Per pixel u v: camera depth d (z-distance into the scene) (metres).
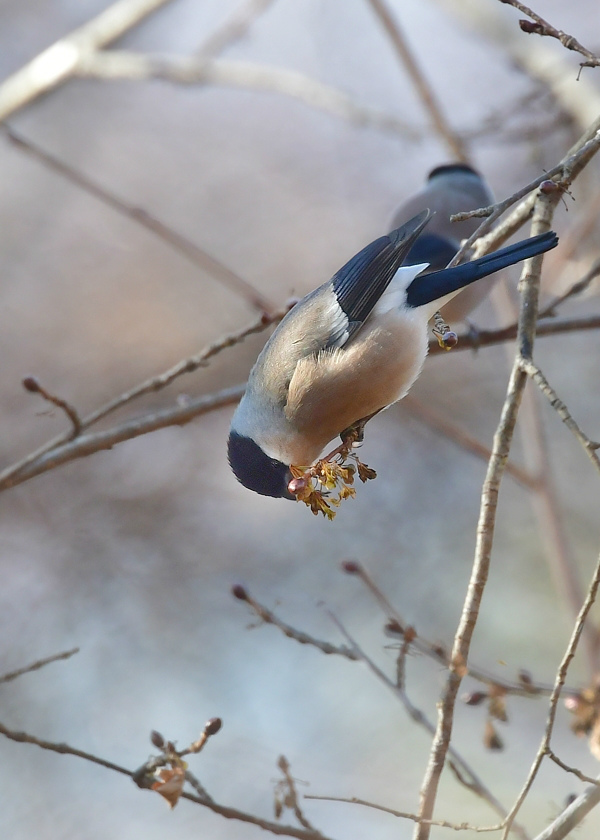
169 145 16.28
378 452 14.22
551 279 10.12
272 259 15.52
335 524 13.88
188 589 13.59
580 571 12.58
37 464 7.33
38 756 11.93
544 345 14.55
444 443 14.09
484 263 5.91
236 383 14.56
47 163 8.70
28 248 15.52
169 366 14.53
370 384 6.05
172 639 13.16
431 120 11.01
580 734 6.28
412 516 13.80
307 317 6.32
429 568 13.34
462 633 5.19
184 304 15.00
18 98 12.52
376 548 13.61
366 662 6.21
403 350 6.01
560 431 13.80
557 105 10.80
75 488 14.14
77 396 14.48
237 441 6.41
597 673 8.34
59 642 13.12
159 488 14.16
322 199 15.84
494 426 14.03
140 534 13.94
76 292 15.12
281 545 13.83
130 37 15.91
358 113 11.43
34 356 14.68
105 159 16.23
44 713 12.49
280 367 6.24
